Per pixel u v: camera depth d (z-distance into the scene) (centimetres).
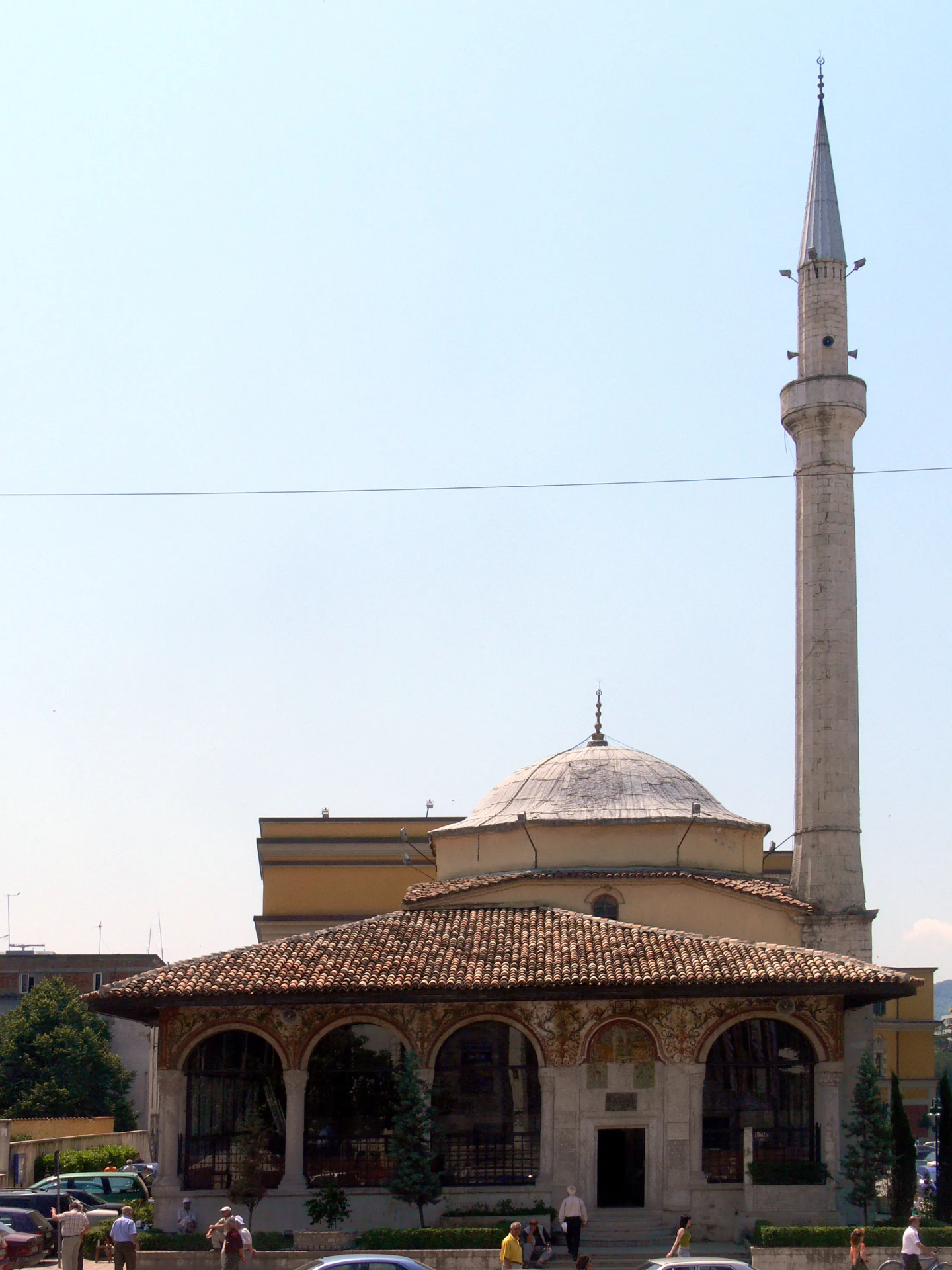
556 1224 3834
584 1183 3978
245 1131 3972
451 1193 3953
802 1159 4050
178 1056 4038
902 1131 4197
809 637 4869
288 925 6544
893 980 3900
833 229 5172
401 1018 4062
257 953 4181
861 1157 3944
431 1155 3875
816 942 4612
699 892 4653
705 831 4912
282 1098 4122
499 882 4716
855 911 4616
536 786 5172
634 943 4181
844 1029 4316
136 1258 3559
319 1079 4119
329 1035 4138
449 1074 4150
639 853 4841
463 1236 3653
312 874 6656
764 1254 3603
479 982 3900
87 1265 3931
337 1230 3819
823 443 4978
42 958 9088
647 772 5178
